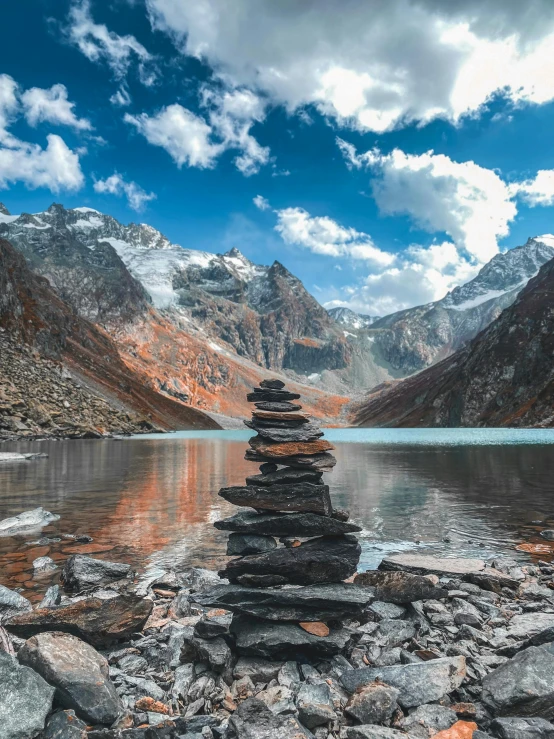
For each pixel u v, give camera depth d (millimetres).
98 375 160625
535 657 5945
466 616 8094
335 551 7738
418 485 27656
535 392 168500
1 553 12961
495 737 4969
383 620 7871
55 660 5586
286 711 5430
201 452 59000
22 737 4633
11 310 127375
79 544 13961
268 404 8930
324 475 33375
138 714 5406
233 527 7977
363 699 5422
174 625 7793
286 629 6930
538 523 16906
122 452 55031
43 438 77250
